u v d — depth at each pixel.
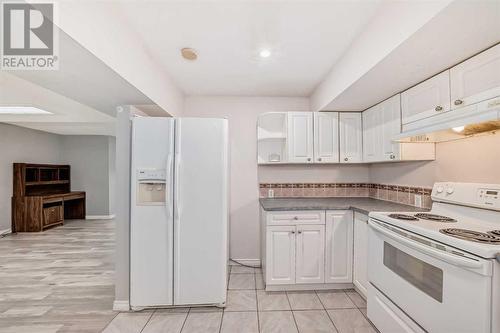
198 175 2.10
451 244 1.17
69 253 3.57
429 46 1.35
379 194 2.88
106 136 5.99
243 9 1.52
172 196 2.05
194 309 2.11
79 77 1.59
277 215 2.36
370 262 1.87
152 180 2.05
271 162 2.88
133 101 2.13
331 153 2.79
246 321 1.94
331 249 2.38
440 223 1.53
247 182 3.15
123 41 1.60
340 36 1.82
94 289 2.48
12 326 1.89
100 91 1.87
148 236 2.06
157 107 2.32
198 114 3.17
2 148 4.59
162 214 2.07
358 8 1.52
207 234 2.10
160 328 1.86
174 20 1.63
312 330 1.83
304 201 2.76
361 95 2.21
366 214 2.07
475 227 1.43
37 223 4.78
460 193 1.68
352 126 2.80
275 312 2.06
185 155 2.09
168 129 2.07
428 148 2.06
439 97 1.67
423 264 1.33
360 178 3.13
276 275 2.37
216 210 2.11
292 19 1.61
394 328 1.54
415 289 1.38
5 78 2.04
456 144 1.85
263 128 3.07
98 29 1.33
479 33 1.22
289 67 2.34
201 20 1.62
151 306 2.07
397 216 1.73
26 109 3.36
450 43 1.32
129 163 2.11
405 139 1.91
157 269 2.07
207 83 2.76
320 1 1.45
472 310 1.06
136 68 1.79
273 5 1.48
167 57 2.12
